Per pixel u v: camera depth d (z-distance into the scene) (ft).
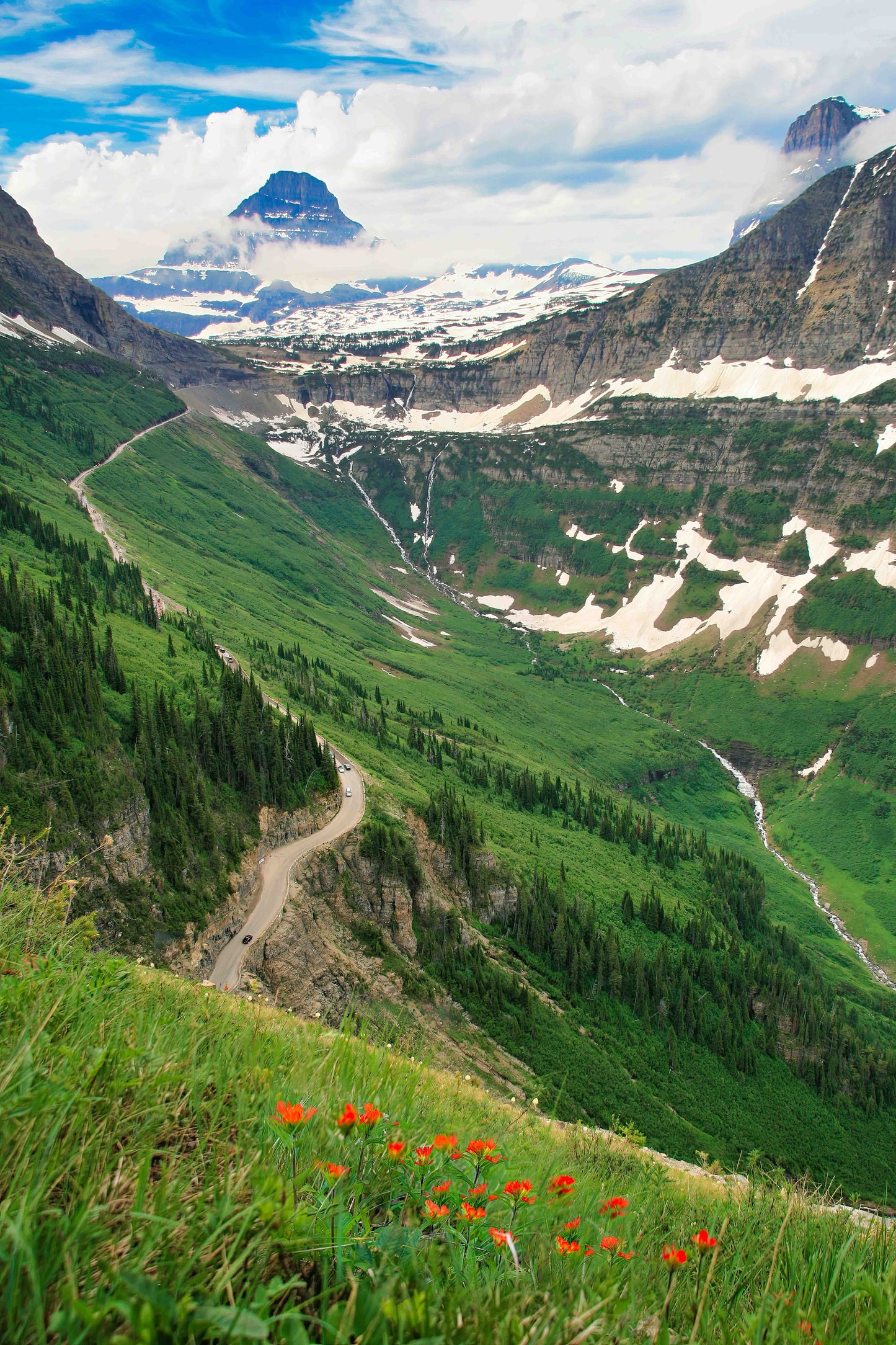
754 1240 19.67
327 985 228.63
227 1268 10.27
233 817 254.68
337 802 298.35
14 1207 10.54
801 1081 311.88
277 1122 15.62
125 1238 11.19
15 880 25.86
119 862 198.39
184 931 202.90
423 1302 10.13
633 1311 13.58
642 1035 292.81
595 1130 40.83
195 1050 19.47
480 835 331.77
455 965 271.90
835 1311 14.47
